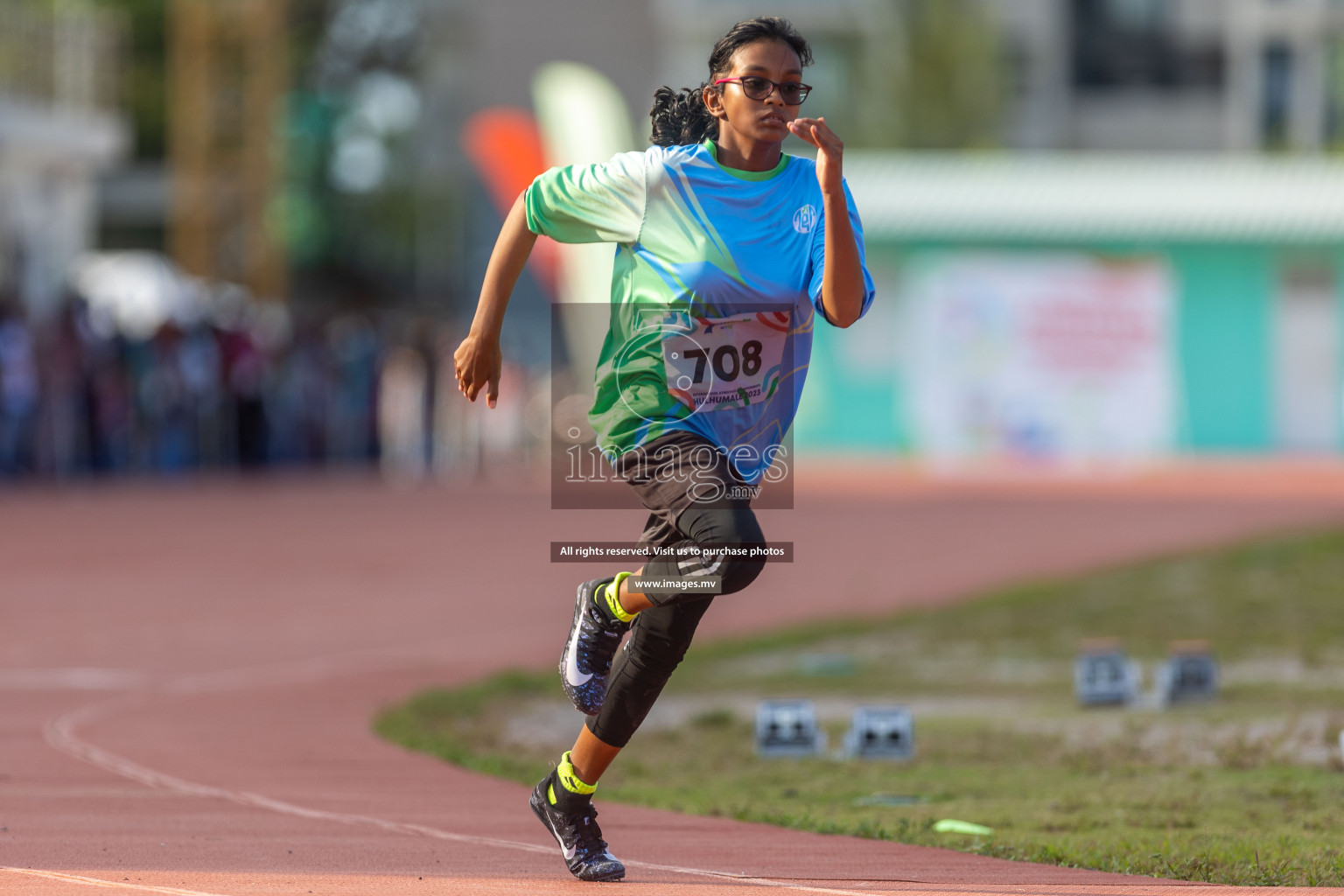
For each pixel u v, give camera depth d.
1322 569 48.03
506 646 36.59
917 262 101.12
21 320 73.94
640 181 14.52
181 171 145.25
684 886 15.01
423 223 194.12
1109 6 178.50
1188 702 28.41
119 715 26.59
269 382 89.69
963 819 18.75
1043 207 99.88
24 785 20.19
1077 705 28.62
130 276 106.50
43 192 99.06
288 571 49.69
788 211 14.66
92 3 176.50
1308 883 15.28
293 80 196.62
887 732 23.83
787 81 14.41
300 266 197.00
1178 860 16.03
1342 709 27.61
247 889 14.57
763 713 24.39
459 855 16.41
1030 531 64.00
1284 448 101.69
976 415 101.12
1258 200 100.62
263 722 26.28
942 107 159.62
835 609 44.03
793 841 17.52
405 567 51.59
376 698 29.17
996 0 169.00
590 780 15.23
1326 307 100.94
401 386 97.19
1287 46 173.38
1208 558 50.59
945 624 39.44
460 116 172.75
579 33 157.25
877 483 87.62
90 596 43.12
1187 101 178.25
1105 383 101.12
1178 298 101.06
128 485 77.44
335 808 19.09
